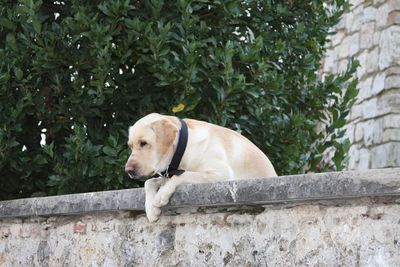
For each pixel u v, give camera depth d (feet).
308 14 37.93
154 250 27.63
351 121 57.88
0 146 33.63
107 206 28.50
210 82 33.86
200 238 26.14
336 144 37.09
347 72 37.60
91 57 33.96
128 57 35.01
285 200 22.84
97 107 35.12
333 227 22.25
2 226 34.63
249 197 23.61
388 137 53.67
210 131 27.20
